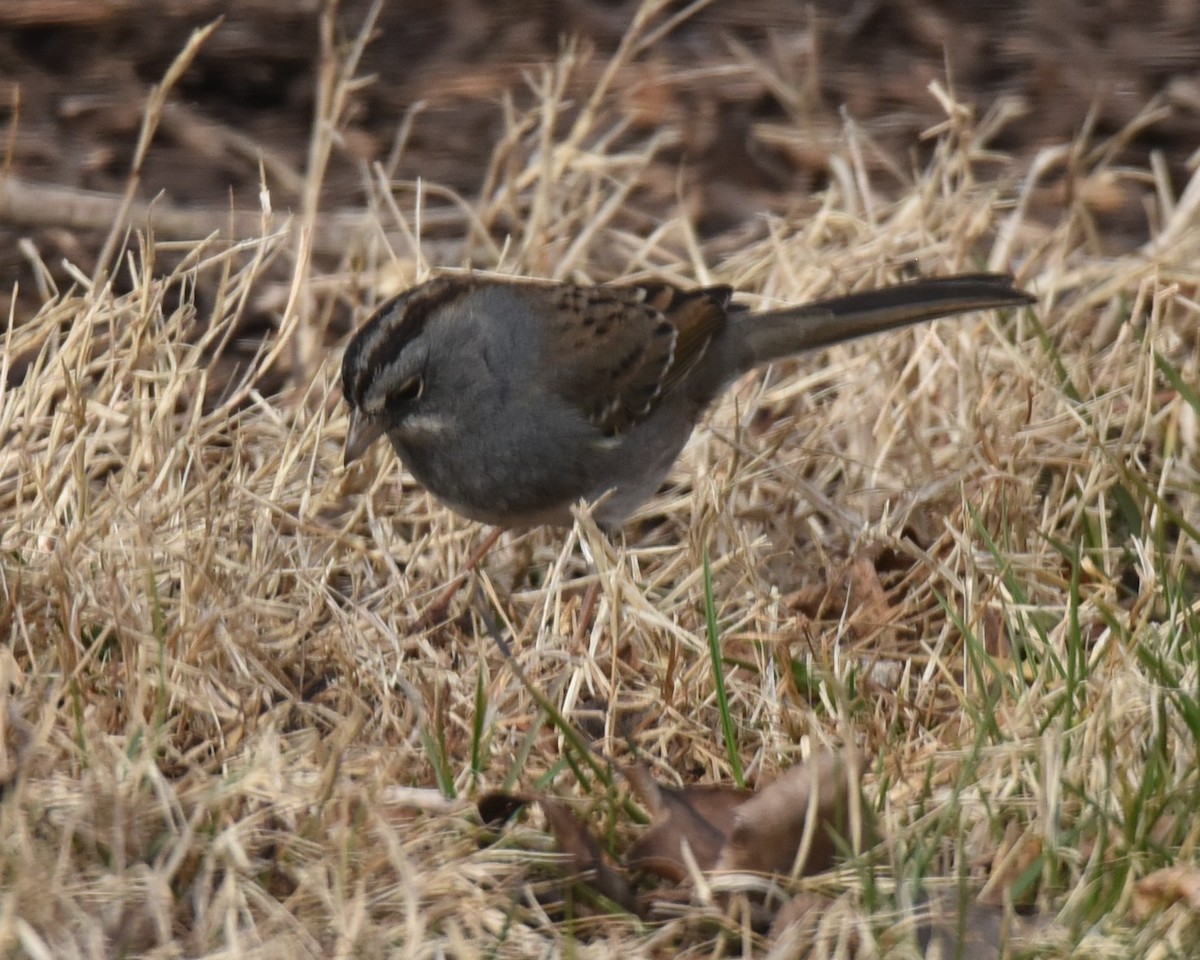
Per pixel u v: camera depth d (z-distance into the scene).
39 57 14.14
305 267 11.52
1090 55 14.48
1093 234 13.00
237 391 11.53
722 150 14.03
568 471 10.34
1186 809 7.89
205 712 8.95
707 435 11.46
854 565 10.30
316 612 9.88
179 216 12.83
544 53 14.56
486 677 9.36
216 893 7.65
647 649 9.70
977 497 10.66
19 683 8.73
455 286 10.26
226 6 14.31
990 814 7.87
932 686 9.27
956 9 14.84
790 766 8.74
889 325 11.16
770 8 14.91
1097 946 7.24
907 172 13.91
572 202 13.37
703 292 11.23
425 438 10.09
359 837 7.75
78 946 7.24
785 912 7.61
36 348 11.87
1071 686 8.48
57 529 10.09
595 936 7.64
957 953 7.13
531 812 8.29
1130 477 10.02
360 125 14.02
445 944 7.29
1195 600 9.89
